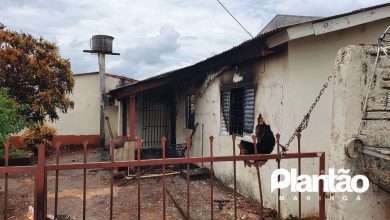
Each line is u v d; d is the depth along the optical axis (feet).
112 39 50.72
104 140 50.26
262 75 20.63
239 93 24.26
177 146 36.63
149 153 42.14
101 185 25.86
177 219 18.08
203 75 30.89
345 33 18.66
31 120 35.17
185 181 27.07
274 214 18.45
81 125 51.75
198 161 10.99
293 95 17.63
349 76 10.38
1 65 32.04
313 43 18.10
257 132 21.25
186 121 36.76
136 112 43.70
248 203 20.89
